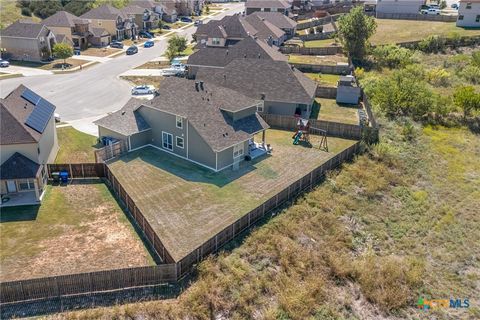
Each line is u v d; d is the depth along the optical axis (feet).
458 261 95.81
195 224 92.99
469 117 173.06
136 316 69.46
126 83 212.23
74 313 68.95
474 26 295.69
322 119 163.53
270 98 161.48
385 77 217.56
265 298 77.36
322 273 85.81
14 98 113.50
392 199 116.67
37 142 102.17
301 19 390.21
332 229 99.91
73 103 179.11
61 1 394.93
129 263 81.25
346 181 120.98
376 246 98.43
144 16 372.38
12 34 254.68
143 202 101.65
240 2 589.32
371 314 78.89
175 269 75.20
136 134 131.13
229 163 122.93
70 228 92.48
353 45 245.65
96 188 110.52
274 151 135.33
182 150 126.93
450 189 123.34
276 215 100.17
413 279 87.10
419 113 169.27
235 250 86.63
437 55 247.91
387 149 136.67
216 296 74.79
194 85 132.87
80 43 296.92
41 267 79.30
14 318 67.72
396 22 323.57
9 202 101.45
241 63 175.42
